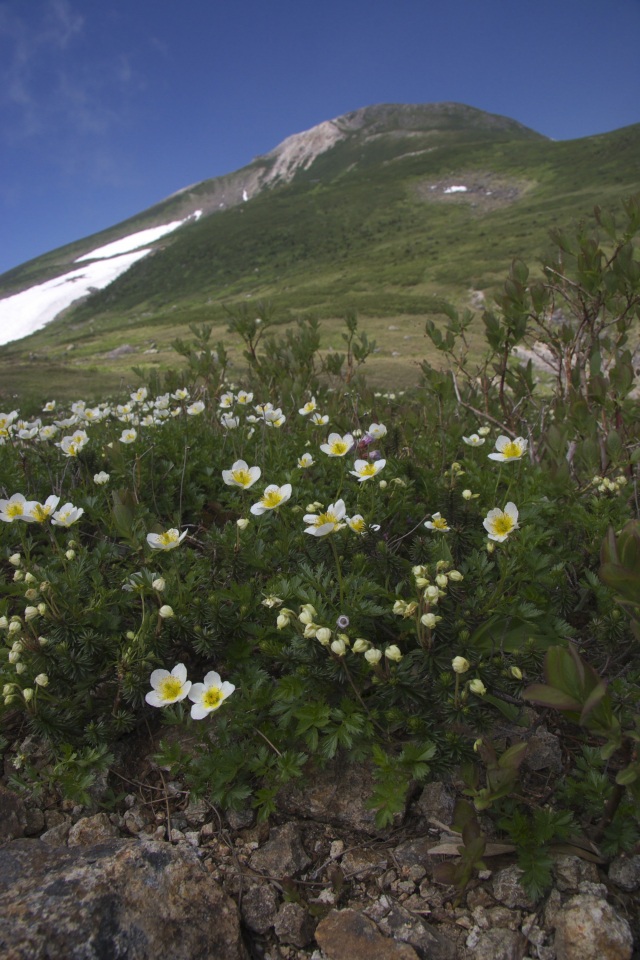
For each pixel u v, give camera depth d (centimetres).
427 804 200
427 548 267
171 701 197
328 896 180
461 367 534
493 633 231
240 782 202
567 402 436
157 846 184
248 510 307
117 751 224
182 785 213
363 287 6131
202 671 248
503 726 218
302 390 588
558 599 245
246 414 559
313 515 242
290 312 4634
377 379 1811
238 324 659
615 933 155
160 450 414
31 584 233
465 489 317
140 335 5353
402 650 228
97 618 228
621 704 207
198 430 489
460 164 13262
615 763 203
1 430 427
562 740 220
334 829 199
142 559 263
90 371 2612
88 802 198
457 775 204
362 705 202
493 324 453
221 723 206
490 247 6762
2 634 243
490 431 480
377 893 179
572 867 175
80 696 224
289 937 170
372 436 357
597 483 308
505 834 189
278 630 217
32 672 215
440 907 173
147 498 372
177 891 171
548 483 307
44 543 319
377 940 164
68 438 391
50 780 204
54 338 9350
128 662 213
